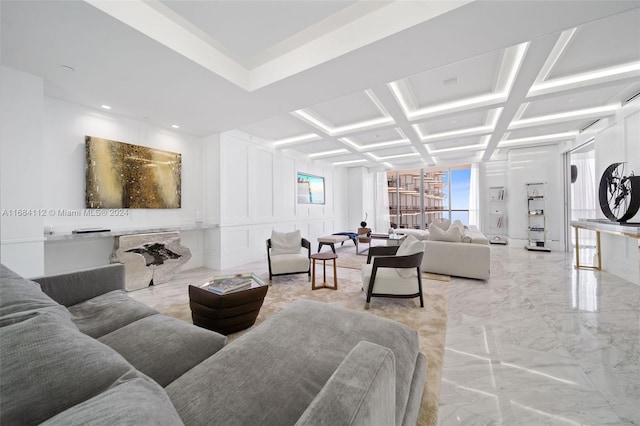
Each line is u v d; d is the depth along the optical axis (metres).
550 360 1.74
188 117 3.74
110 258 3.31
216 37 2.27
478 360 1.75
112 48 2.12
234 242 4.79
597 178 4.35
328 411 0.56
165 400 0.55
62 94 2.98
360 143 5.99
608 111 3.93
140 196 3.80
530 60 2.45
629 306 2.63
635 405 1.34
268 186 5.60
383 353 0.78
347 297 2.98
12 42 2.01
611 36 2.37
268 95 3.00
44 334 0.69
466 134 4.90
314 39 2.42
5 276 1.22
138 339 1.23
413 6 1.94
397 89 3.30
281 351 1.07
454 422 1.25
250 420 0.74
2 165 2.29
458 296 2.98
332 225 7.93
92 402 0.46
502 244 6.96
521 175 6.36
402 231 5.79
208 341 1.22
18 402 0.52
